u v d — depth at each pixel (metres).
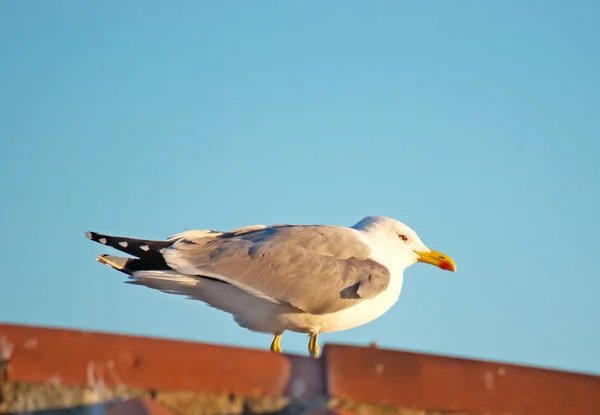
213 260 12.11
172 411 7.08
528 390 8.11
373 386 7.63
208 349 7.41
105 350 7.16
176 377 7.18
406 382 7.76
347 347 7.82
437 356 8.07
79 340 7.16
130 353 7.20
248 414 7.25
